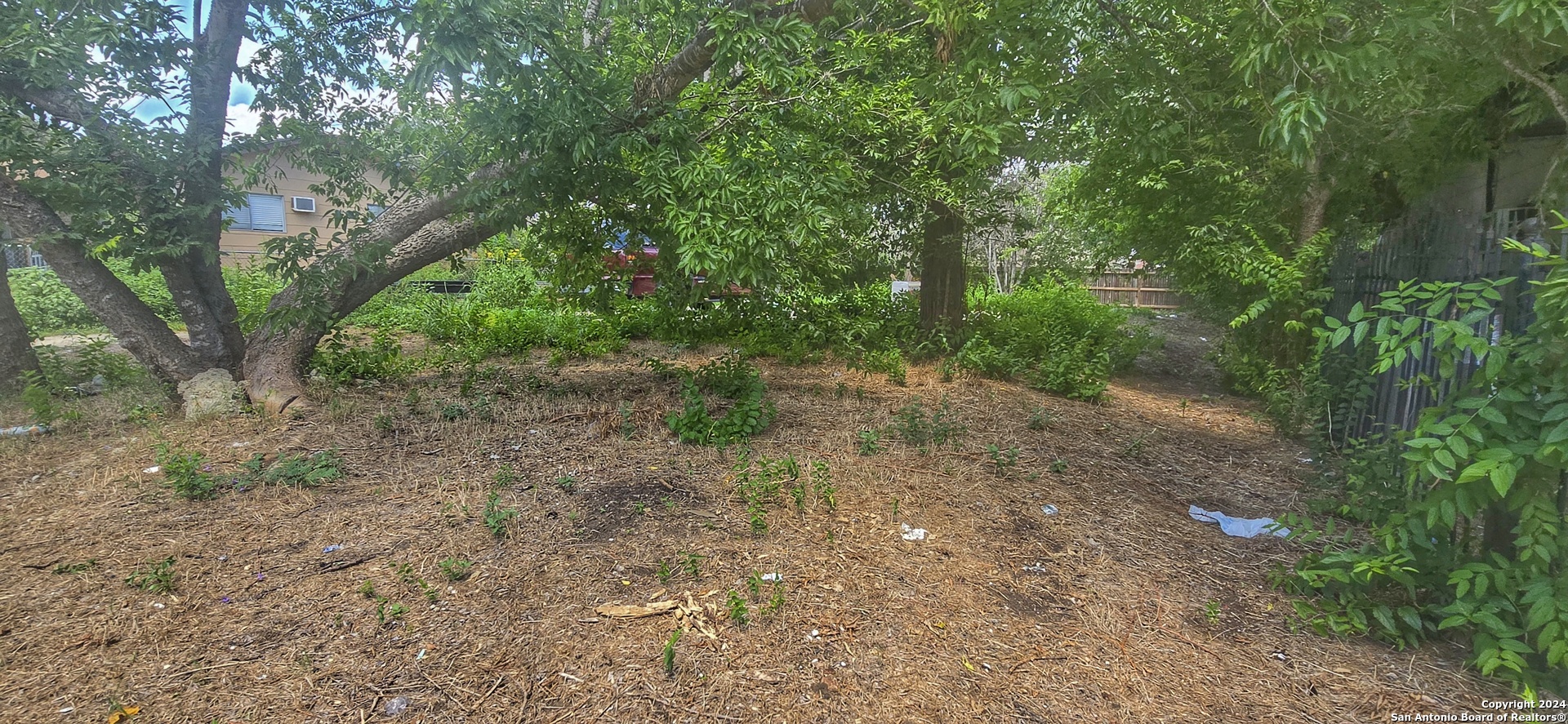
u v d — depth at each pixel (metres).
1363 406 4.90
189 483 3.73
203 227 5.47
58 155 4.69
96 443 4.72
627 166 5.41
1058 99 3.75
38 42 4.30
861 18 5.78
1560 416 2.01
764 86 4.80
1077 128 4.75
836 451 4.66
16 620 2.64
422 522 3.50
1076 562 3.33
